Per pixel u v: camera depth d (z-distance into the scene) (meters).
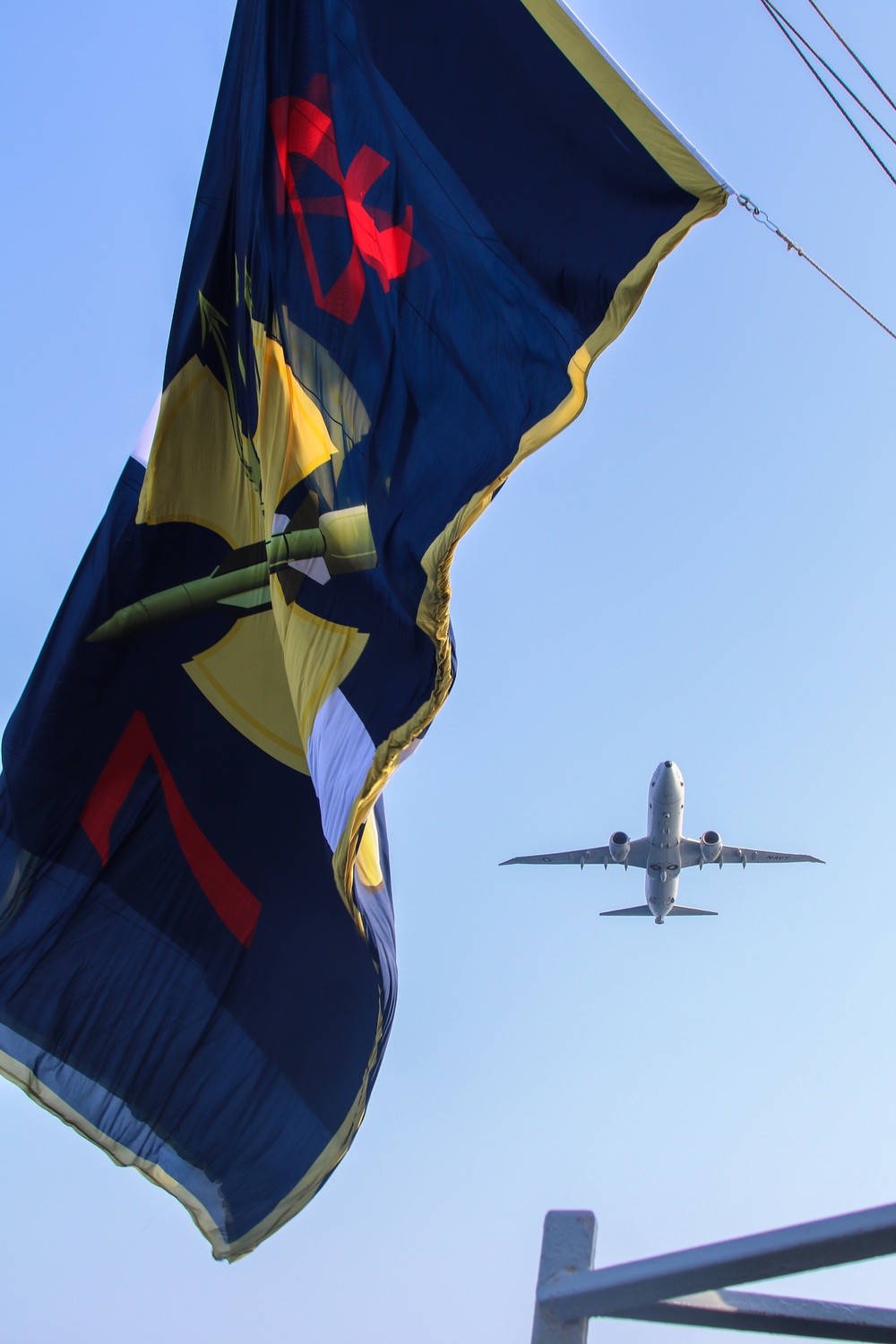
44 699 12.21
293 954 11.55
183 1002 11.64
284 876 11.76
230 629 12.04
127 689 12.23
